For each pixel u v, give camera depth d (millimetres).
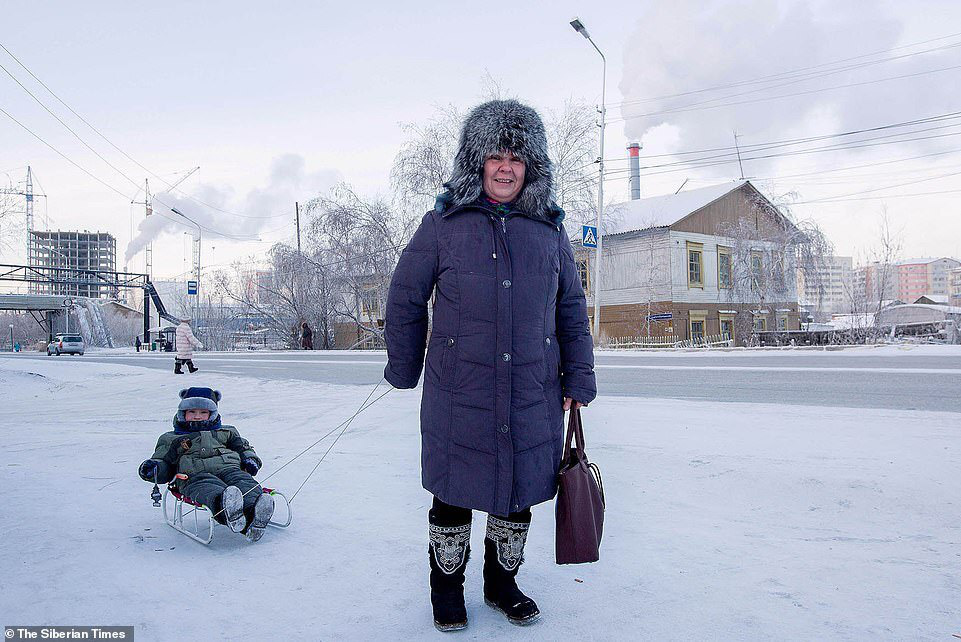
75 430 8758
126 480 5395
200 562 3400
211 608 2826
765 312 35094
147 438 7816
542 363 2703
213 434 4184
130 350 58625
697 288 37875
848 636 2506
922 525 3955
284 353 33375
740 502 4484
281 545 3672
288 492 4891
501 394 2607
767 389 11422
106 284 55625
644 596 2918
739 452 5656
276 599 2928
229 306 54125
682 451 5770
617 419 7691
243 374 18062
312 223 36938
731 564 3311
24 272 55562
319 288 38875
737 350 23188
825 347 23234
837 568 3240
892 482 4598
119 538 3791
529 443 2637
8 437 7996
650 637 2523
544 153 2773
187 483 3869
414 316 2830
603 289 39344
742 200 40812
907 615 2688
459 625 2625
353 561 3412
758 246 35469
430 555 2744
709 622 2645
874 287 29969
